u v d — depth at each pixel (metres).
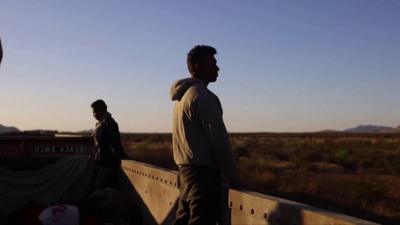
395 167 25.64
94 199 7.90
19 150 10.56
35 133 15.20
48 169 10.30
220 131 4.01
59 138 10.91
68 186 10.27
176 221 4.52
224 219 4.60
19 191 9.93
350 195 13.12
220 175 4.34
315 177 20.77
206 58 4.34
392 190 15.66
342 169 26.08
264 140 83.12
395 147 49.88
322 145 54.97
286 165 26.75
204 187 4.16
